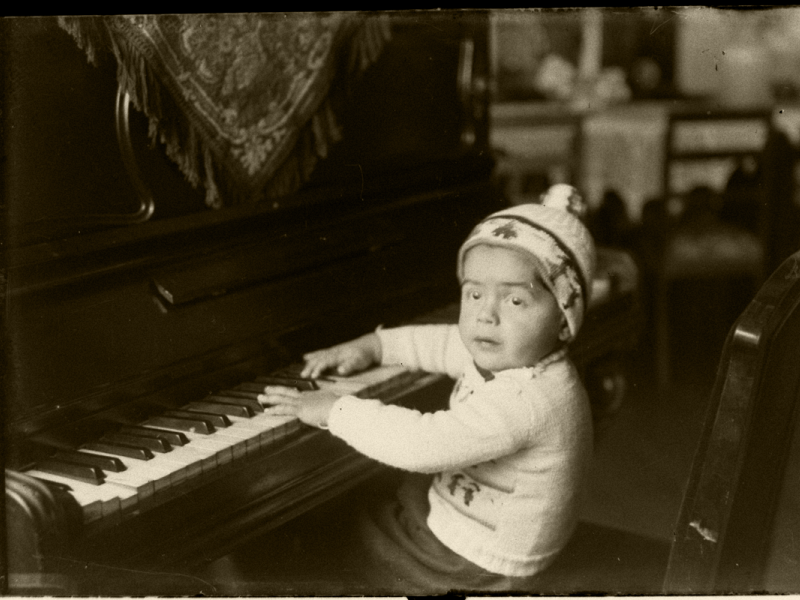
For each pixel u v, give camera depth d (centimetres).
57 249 113
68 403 111
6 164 112
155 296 124
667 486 226
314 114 153
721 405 94
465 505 134
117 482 100
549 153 322
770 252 298
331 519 145
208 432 114
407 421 122
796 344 101
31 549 92
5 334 107
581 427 133
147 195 127
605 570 134
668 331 302
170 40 127
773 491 109
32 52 113
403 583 133
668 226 302
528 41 365
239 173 140
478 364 134
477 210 185
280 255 144
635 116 313
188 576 132
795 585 151
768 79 346
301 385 133
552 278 128
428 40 176
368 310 157
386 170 172
